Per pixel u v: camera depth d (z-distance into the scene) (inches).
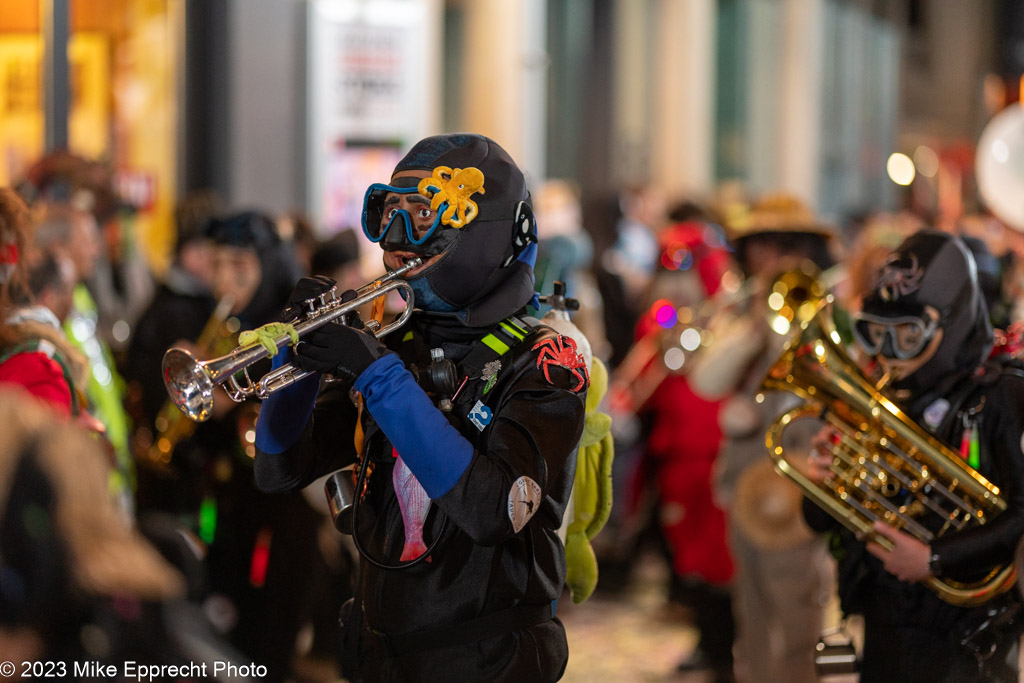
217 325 225.5
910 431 151.9
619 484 355.9
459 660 123.9
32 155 298.4
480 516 115.0
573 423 123.1
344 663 138.9
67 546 80.0
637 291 395.2
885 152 952.9
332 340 117.1
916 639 153.1
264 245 222.4
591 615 323.3
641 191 454.0
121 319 281.7
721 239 311.3
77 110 333.4
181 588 94.4
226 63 358.9
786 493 218.2
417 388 118.0
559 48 576.1
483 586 124.3
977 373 154.3
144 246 352.5
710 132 703.7
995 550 147.6
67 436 81.7
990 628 150.6
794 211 254.8
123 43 345.7
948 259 152.9
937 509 153.8
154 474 217.9
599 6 597.9
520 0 513.3
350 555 216.8
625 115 621.6
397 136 377.4
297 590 212.5
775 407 222.1
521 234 127.7
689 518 278.7
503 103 509.7
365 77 370.3
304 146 367.6
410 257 125.0
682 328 287.7
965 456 152.3
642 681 272.5
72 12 329.1
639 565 375.2
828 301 161.6
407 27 374.3
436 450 115.0
